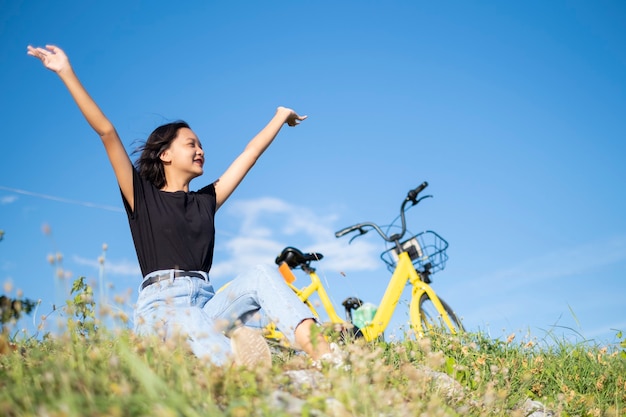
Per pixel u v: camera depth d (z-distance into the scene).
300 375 2.38
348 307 5.59
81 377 1.91
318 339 2.47
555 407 3.30
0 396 1.76
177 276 2.67
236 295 2.68
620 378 3.66
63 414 1.57
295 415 1.93
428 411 2.32
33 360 2.24
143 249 2.74
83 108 2.65
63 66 2.64
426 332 4.34
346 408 2.03
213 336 2.47
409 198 5.89
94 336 2.38
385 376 2.54
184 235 2.75
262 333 2.57
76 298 2.67
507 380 3.44
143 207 2.76
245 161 3.27
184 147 3.03
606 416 3.26
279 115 3.49
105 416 1.61
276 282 2.62
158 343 2.26
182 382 1.94
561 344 4.25
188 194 2.96
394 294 5.52
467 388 3.03
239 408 1.84
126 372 2.04
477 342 4.07
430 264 5.92
